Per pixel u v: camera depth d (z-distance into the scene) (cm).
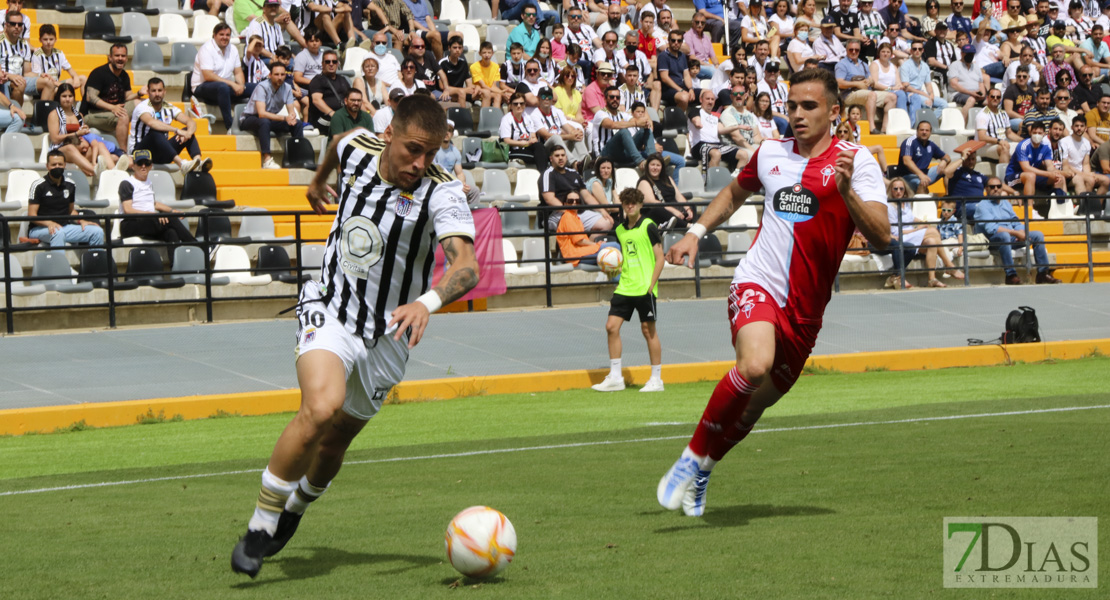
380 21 3716
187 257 2738
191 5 3762
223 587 798
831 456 1338
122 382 2139
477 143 3372
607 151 3400
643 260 2236
